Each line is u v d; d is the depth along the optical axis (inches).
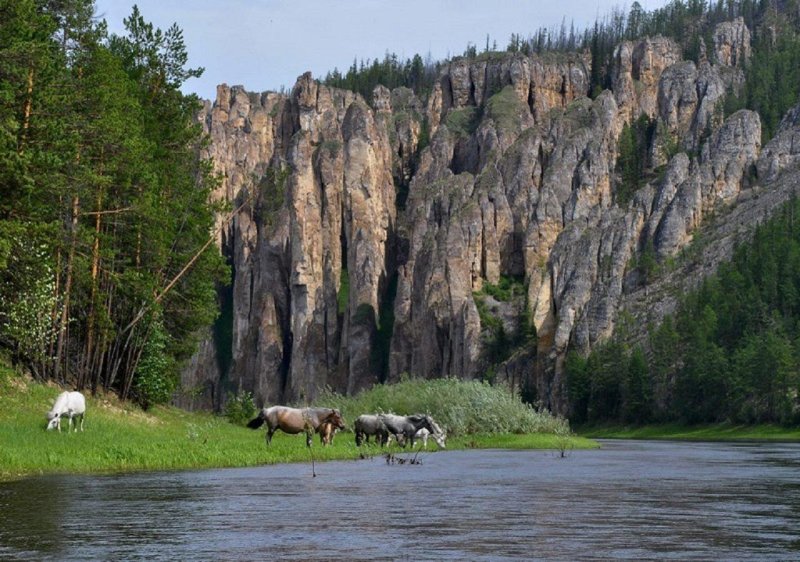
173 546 714.8
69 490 1160.8
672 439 5861.2
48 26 2081.7
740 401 6658.5
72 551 690.2
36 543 729.6
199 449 1841.8
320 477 1424.7
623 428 7696.9
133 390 2878.9
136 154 2460.6
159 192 2883.9
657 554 685.9
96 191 2284.7
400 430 2554.1
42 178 1866.4
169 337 3073.3
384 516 907.4
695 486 1325.0
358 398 3526.1
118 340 2723.9
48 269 2100.1
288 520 871.1
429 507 988.6
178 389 3521.2
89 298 2598.4
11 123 1753.2
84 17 2449.6
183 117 3184.1
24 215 1881.2
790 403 6107.3
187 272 3164.4
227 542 735.1
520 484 1321.4
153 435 2266.2
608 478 1480.1
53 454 1576.0
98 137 2269.9
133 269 2687.0
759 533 803.4
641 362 7746.1
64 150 1991.9
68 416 1953.7
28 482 1280.8
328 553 683.4
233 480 1338.6
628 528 829.8
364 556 669.3
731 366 6899.6
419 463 1871.3
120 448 1718.8
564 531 807.7
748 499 1116.5
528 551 695.1
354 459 2020.2
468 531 802.8
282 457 1893.5
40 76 1953.7
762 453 2787.9
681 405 7155.5
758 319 7716.5
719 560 660.1
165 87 3161.9
